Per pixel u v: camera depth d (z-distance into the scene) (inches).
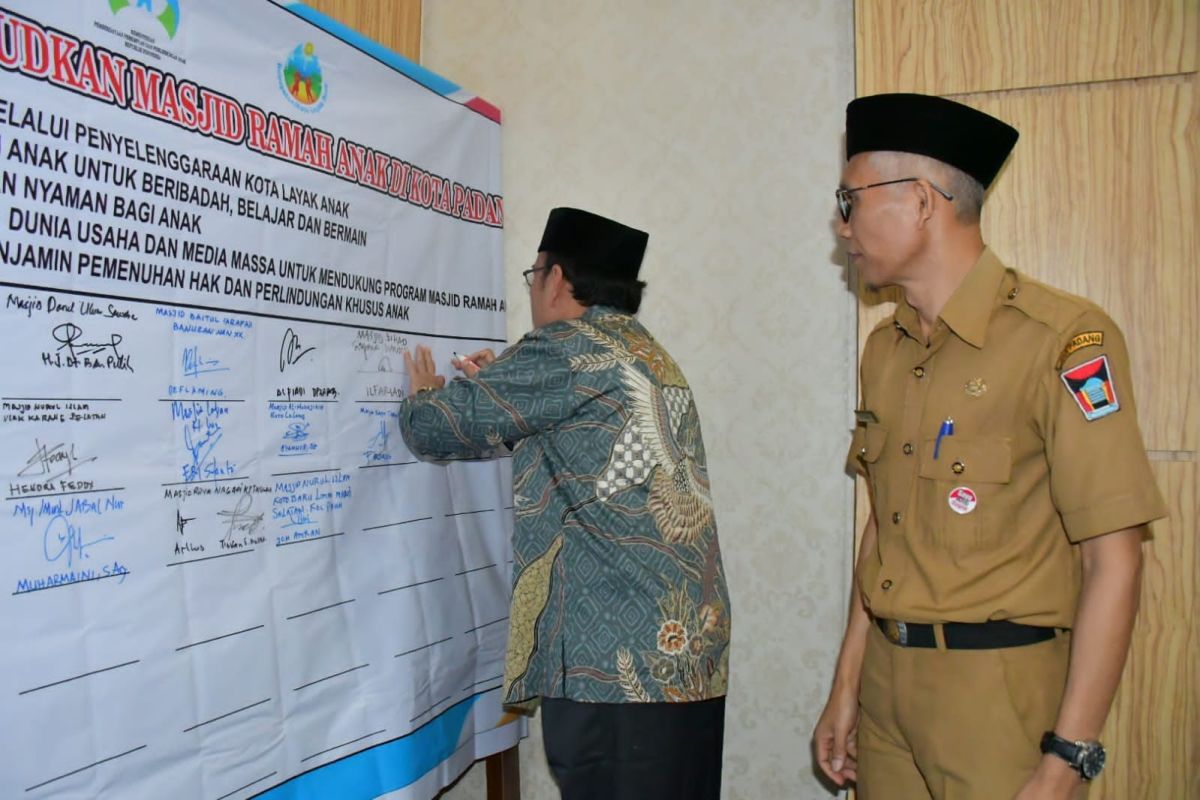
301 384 54.0
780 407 77.8
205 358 47.3
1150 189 61.2
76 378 40.6
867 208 48.1
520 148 85.2
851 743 55.8
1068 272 62.9
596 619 54.6
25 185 38.4
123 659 42.4
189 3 46.7
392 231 63.1
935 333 47.8
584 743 54.3
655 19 81.1
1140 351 61.4
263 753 50.2
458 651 68.2
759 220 78.2
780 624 77.9
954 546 44.9
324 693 54.8
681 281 80.4
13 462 38.0
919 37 65.6
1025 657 43.6
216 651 47.4
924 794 47.8
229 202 48.9
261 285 51.1
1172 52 60.2
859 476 69.4
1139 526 40.8
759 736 78.6
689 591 55.6
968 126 45.9
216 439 47.9
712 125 79.5
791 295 77.5
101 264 41.8
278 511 52.1
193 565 46.4
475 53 86.4
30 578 38.6
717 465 79.4
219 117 48.4
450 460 67.2
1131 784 61.1
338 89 57.8
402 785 60.3
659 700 53.4
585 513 55.7
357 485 58.5
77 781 40.1
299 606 53.1
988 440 44.6
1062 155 63.0
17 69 38.1
